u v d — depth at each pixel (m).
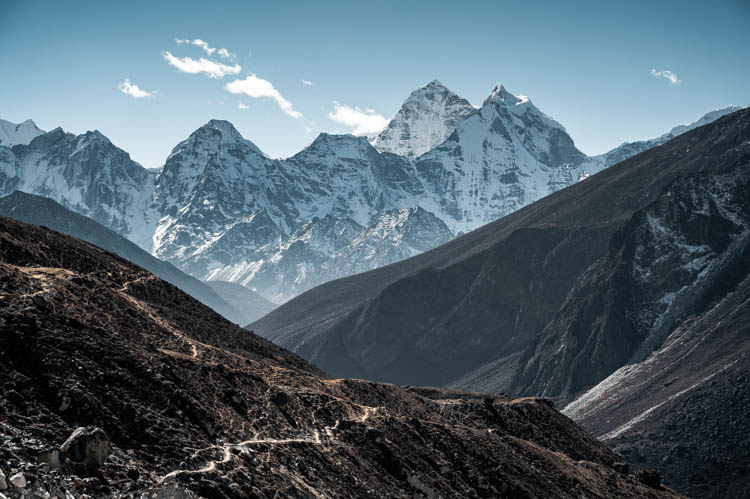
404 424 72.94
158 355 52.16
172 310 93.56
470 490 67.56
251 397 58.44
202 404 49.97
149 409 43.22
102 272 91.06
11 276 54.91
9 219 87.44
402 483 60.00
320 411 65.00
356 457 58.81
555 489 85.25
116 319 62.78
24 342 40.78
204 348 70.00
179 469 39.00
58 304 54.41
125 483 33.09
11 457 29.56
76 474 31.69
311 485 48.03
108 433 38.28
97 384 41.88
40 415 35.91
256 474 43.34
